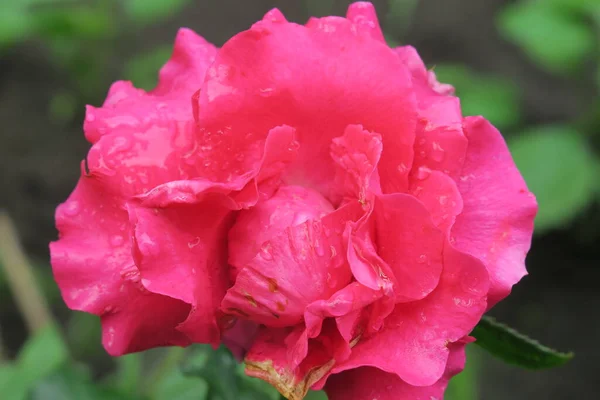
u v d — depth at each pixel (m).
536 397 0.52
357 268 0.24
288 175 0.26
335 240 0.25
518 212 0.26
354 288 0.24
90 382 0.34
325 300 0.24
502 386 0.53
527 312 0.57
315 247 0.24
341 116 0.26
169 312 0.26
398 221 0.25
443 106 0.26
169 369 0.36
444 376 0.25
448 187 0.25
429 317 0.25
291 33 0.25
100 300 0.26
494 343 0.28
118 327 0.26
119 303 0.26
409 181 0.26
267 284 0.24
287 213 0.25
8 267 0.51
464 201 0.26
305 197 0.26
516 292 0.58
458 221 0.26
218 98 0.25
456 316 0.25
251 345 0.26
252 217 0.25
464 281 0.25
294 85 0.25
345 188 0.26
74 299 0.26
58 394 0.34
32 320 0.49
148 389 0.38
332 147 0.26
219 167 0.26
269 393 0.33
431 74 0.28
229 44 0.25
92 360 0.52
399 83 0.25
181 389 0.36
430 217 0.24
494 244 0.26
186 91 0.27
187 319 0.25
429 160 0.26
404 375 0.24
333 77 0.25
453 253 0.24
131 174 0.26
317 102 0.26
